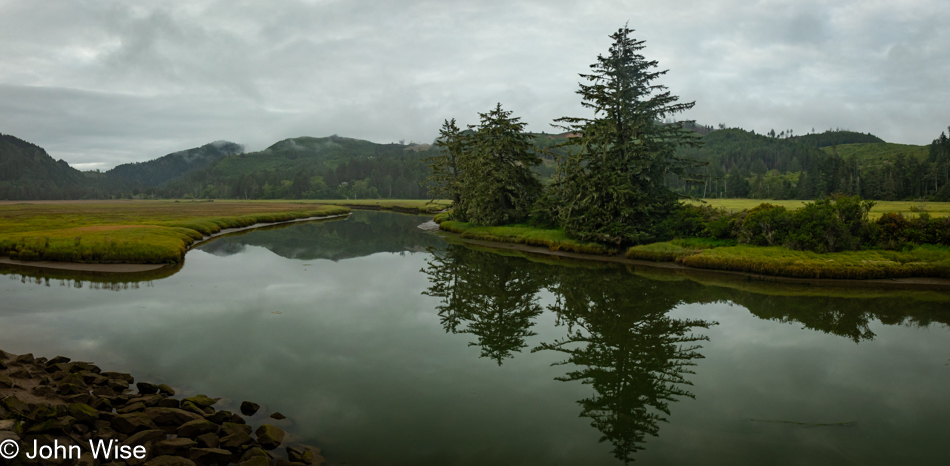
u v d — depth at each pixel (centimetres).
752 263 2605
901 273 2389
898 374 1258
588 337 1584
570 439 909
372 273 2731
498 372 1259
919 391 1148
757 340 1549
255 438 848
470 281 2516
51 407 823
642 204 3234
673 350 1456
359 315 1802
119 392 1000
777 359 1374
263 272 2688
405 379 1192
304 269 2827
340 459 805
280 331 1566
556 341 1538
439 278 2598
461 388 1147
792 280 2445
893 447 889
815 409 1050
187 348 1365
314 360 1305
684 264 2864
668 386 1181
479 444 877
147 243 2991
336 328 1622
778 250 2720
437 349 1434
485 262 3155
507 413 1018
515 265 3027
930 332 1622
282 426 915
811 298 2086
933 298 2072
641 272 2734
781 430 955
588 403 1079
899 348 1465
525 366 1311
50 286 2156
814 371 1277
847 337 1574
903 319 1777
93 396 916
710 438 923
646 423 984
